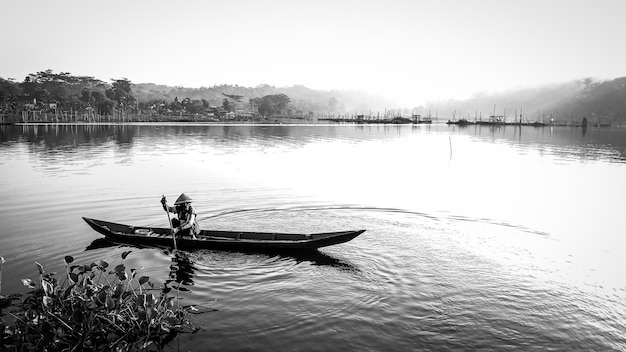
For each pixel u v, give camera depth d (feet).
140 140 188.24
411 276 34.01
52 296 24.23
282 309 28.30
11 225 46.60
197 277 33.19
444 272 34.94
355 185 74.95
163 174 85.35
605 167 106.83
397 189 71.56
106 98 643.04
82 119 500.74
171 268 34.86
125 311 25.23
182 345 24.09
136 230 42.68
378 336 25.36
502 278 33.91
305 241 38.24
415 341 24.91
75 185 71.51
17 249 38.73
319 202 60.34
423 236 44.42
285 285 32.01
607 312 28.68
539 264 36.99
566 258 38.58
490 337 25.49
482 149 164.14
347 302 29.43
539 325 26.94
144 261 36.24
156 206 56.44
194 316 27.22
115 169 92.48
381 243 41.91
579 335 25.89
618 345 24.91
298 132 289.12
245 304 28.91
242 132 277.03
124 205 56.90
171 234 41.63
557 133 351.46
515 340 25.23
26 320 23.88
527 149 166.61
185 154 127.75
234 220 49.96
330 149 153.28
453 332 25.96
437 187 74.02
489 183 79.51
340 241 38.22
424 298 30.25
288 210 55.21
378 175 87.97
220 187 71.31
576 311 28.78
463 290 31.63
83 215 51.42
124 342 23.93
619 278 34.24
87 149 141.59
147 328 24.72
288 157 122.83
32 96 640.58
